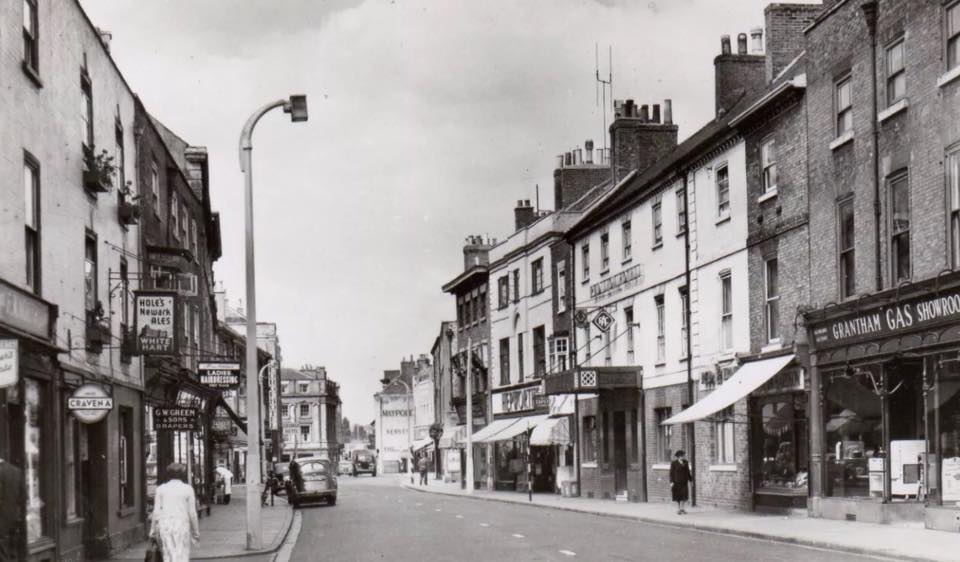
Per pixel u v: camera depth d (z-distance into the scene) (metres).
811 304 24.42
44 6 17.38
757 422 27.22
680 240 32.50
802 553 16.83
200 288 38.75
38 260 16.66
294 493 41.16
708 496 30.16
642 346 35.88
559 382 37.25
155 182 29.34
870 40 21.97
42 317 16.27
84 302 19.62
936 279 19.16
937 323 19.39
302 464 41.66
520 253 50.56
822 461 23.84
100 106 21.58
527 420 47.84
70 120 18.86
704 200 30.77
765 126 26.91
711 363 30.08
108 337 20.61
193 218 37.50
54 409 17.05
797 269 25.17
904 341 20.58
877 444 21.66
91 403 17.34
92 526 20.41
